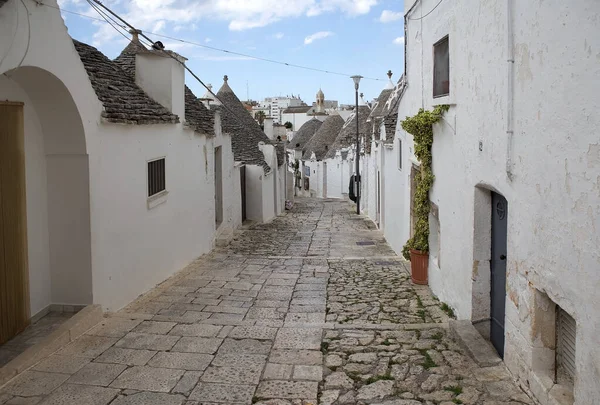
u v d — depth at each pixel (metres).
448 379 5.17
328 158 40.72
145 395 4.80
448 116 7.74
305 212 28.44
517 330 5.03
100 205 7.22
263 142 27.38
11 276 6.13
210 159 13.69
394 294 8.93
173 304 8.26
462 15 6.84
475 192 6.40
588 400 3.69
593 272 3.61
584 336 3.74
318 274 10.66
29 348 5.65
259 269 11.20
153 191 9.46
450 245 7.69
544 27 4.32
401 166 12.95
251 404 4.68
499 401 4.67
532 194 4.63
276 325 6.93
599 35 3.48
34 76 5.97
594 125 3.56
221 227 16.02
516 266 5.04
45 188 6.86
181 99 10.95
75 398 4.72
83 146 6.78
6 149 5.98
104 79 9.02
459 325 6.45
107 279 7.47
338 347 6.05
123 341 6.16
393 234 14.73
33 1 5.61
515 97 5.00
